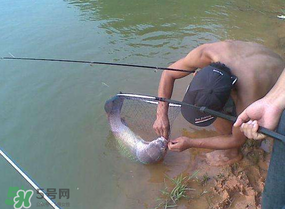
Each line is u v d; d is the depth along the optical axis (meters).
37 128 3.20
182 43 4.43
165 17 5.15
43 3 5.68
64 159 2.89
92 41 4.53
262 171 2.67
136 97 2.74
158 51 4.27
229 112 2.28
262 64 2.21
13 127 3.22
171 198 2.50
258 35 4.55
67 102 3.50
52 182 2.70
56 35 4.67
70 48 4.38
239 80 2.16
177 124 3.18
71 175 2.75
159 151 2.70
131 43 4.47
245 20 4.97
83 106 3.44
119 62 4.08
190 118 2.10
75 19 5.13
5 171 2.78
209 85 2.00
